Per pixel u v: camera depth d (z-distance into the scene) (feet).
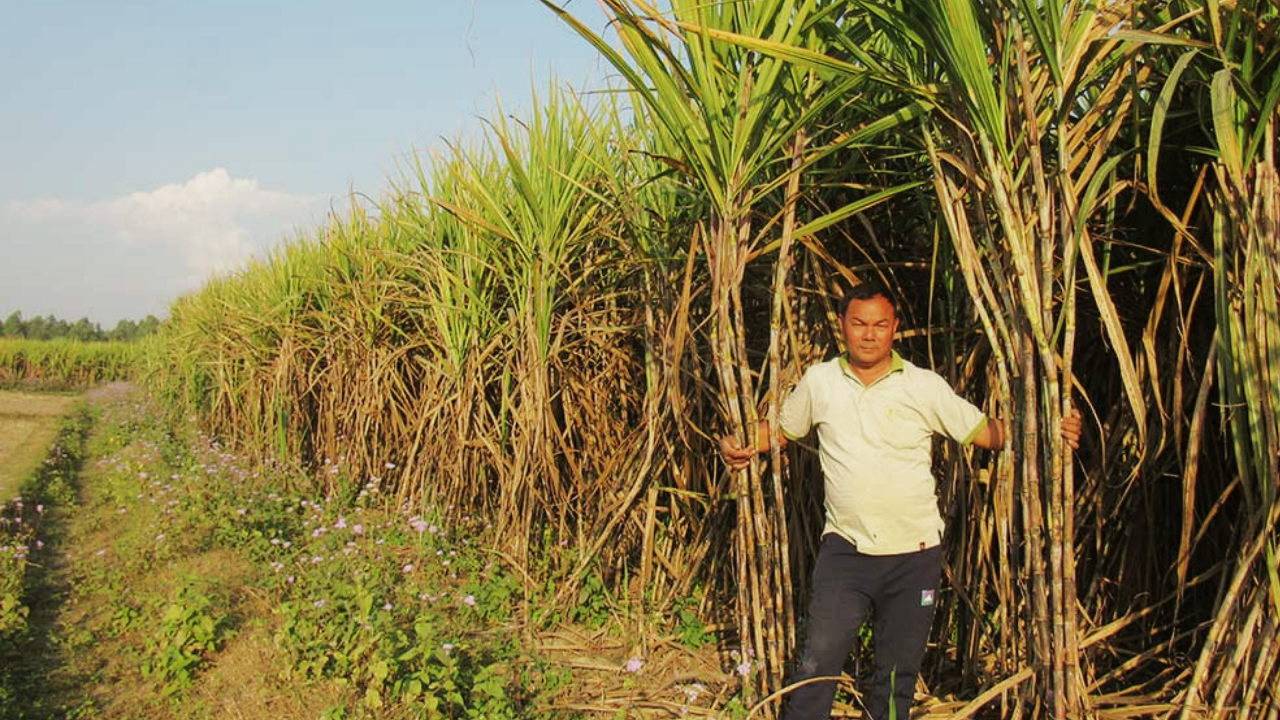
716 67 8.75
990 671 10.12
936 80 8.54
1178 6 7.95
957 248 8.30
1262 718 7.32
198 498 22.75
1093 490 10.18
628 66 8.65
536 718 10.59
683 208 12.98
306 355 27.68
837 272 11.24
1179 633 10.19
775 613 9.74
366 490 21.94
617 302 15.85
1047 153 8.84
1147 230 10.34
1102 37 7.61
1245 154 7.55
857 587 9.11
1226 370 7.55
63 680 12.54
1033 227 7.92
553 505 16.12
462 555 16.63
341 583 14.30
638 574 15.14
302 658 12.57
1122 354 8.03
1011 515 8.69
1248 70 7.30
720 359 9.46
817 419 9.29
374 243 22.40
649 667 12.28
